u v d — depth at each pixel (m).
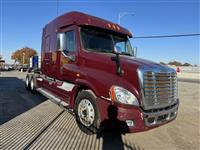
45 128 5.80
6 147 4.55
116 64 4.96
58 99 7.23
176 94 5.59
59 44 6.54
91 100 5.24
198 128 6.37
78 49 5.97
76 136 5.30
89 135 5.37
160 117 4.91
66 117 6.89
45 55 8.66
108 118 4.72
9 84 16.39
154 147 4.93
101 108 4.88
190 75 41.91
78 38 6.01
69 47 6.42
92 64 5.50
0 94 11.06
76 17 6.23
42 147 4.61
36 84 10.48
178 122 6.92
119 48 6.66
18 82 18.36
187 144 5.15
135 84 4.63
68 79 6.36
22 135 5.25
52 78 7.82
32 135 5.27
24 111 7.50
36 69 10.74
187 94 13.80
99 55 5.49
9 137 5.09
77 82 5.72
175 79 5.53
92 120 5.21
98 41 6.25
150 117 4.64
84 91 5.48
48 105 8.55
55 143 4.85
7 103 8.73
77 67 5.95
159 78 4.92
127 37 7.11
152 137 5.52
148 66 4.87
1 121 6.27
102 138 5.26
